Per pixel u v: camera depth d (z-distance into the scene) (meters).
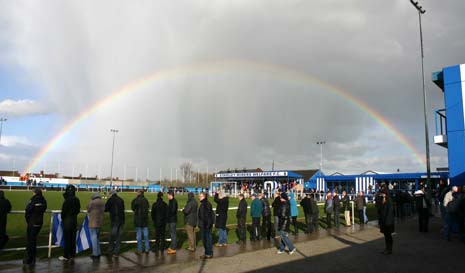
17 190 62.50
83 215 24.25
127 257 11.70
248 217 25.89
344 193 23.02
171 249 12.66
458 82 21.03
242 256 12.09
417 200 18.08
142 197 12.64
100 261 10.97
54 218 11.88
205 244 11.83
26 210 10.34
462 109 20.72
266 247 14.08
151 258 11.61
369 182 50.72
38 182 78.12
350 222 24.00
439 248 13.22
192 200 13.30
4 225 10.66
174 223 12.83
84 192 64.56
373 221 24.73
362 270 9.82
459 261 10.91
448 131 21.05
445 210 15.35
